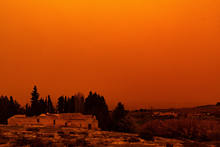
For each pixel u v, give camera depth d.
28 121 70.38
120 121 66.12
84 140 33.38
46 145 28.55
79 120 69.81
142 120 67.19
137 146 31.31
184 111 108.31
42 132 43.16
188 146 33.56
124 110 79.94
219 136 42.66
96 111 96.69
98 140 35.38
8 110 104.12
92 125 70.38
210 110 106.56
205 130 44.84
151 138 39.84
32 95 114.94
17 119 70.69
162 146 32.50
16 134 38.34
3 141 30.16
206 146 33.47
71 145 29.34
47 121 69.94
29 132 42.09
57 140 33.31
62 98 120.00
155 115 84.12
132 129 59.19
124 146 30.81
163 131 48.62
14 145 28.16
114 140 35.84
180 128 47.69
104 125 72.50
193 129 45.97
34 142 29.83
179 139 43.38
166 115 85.25
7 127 51.62
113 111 78.62
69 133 43.56
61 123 69.69
